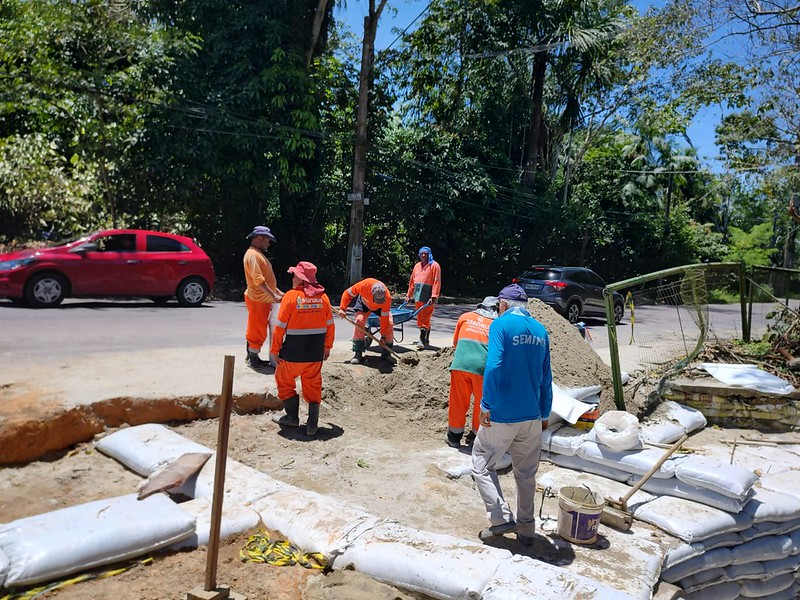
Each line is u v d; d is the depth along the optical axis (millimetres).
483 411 4352
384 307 8453
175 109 16688
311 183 20328
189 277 13062
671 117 18781
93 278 11719
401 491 5082
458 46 25078
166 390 5898
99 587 3207
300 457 5594
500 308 4648
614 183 32531
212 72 18062
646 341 10406
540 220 26109
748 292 10445
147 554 3535
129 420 5520
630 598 3350
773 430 7711
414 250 24250
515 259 26781
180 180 17344
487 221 24438
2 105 16188
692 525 4660
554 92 28797
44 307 11320
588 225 29266
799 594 5578
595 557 4195
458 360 6145
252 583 3434
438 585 3432
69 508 3660
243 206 19156
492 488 4336
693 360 8906
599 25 25281
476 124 26969
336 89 21578
